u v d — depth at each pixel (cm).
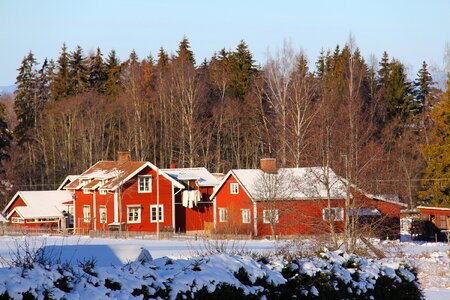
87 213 10431
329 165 5634
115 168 10169
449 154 9681
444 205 9650
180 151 12006
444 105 10019
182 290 1938
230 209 9188
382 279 2764
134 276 1894
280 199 7912
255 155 12394
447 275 4903
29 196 11106
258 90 12169
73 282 1742
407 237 9312
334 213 5344
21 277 1639
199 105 12294
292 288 2377
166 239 8088
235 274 2180
